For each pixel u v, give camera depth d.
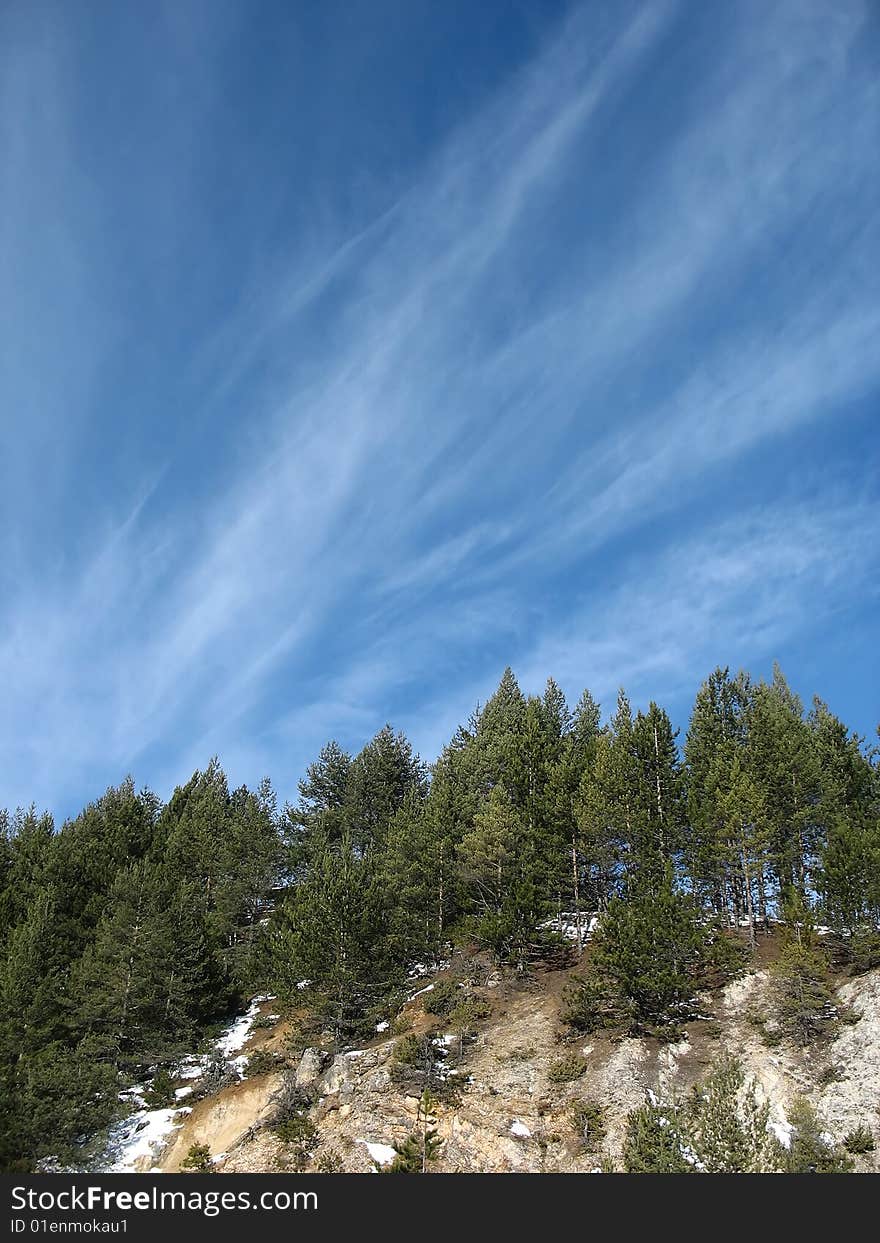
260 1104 41.03
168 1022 47.84
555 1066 38.62
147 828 66.56
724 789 49.50
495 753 63.38
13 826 69.44
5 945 49.62
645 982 39.25
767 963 43.16
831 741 53.34
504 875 50.25
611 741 56.44
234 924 56.50
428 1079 38.69
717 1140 29.42
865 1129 31.86
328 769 68.44
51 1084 38.78
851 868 41.25
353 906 46.50
